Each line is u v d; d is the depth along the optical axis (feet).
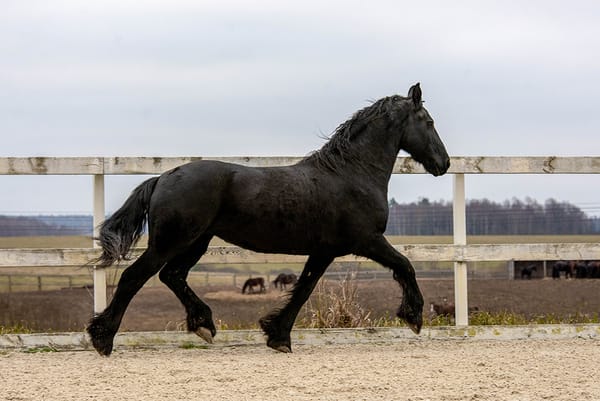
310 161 37.60
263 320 38.40
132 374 30.96
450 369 31.81
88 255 39.99
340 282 44.91
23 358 36.24
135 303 90.58
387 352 37.78
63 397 26.73
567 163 43.32
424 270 129.70
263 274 135.85
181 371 31.55
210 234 36.58
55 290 102.17
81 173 40.40
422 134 38.93
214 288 111.14
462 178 42.88
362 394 27.07
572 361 33.81
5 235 148.56
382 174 37.96
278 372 31.30
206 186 34.55
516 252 42.39
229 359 35.47
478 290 97.50
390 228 156.15
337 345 40.70
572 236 187.93
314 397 26.61
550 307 75.25
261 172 36.17
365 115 38.17
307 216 36.17
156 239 34.45
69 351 38.81
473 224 203.31
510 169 42.96
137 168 40.78
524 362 33.53
